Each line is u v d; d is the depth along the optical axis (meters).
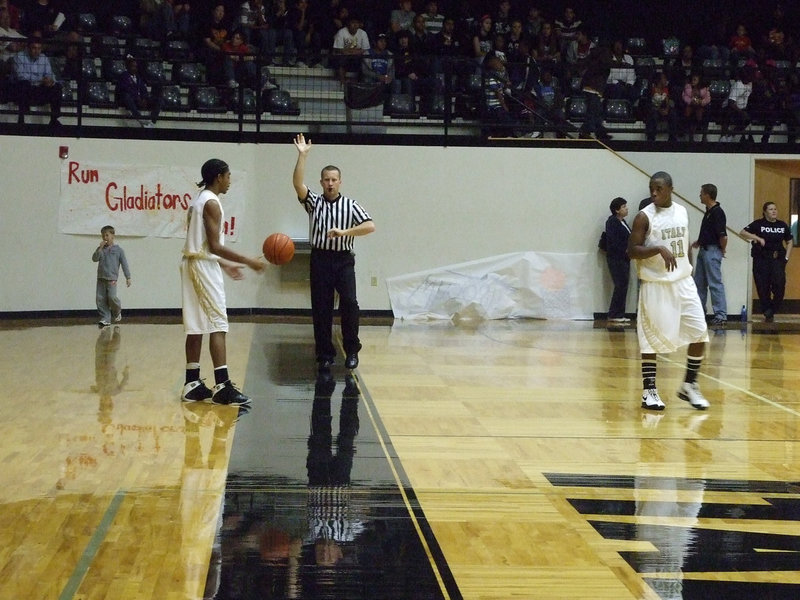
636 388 8.83
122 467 5.57
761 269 15.91
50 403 7.63
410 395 8.22
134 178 15.53
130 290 15.58
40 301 15.27
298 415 7.23
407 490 5.19
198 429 6.67
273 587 3.72
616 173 16.30
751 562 4.14
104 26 18.69
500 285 16.16
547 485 5.38
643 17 20.22
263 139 15.90
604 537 4.46
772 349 12.07
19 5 17.52
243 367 9.73
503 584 3.81
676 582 3.88
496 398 8.16
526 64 16.50
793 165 16.62
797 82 16.95
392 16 18.30
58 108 15.41
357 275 16.08
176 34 17.48
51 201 15.25
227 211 15.82
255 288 16.03
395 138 16.06
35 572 3.83
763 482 5.54
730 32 20.19
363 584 3.78
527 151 16.25
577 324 15.29
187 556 4.05
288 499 4.95
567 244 16.36
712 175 16.05
